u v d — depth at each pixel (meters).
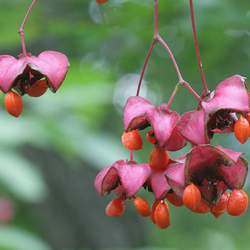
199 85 10.52
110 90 10.34
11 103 5.82
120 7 10.02
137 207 5.71
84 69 9.80
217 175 5.50
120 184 5.84
